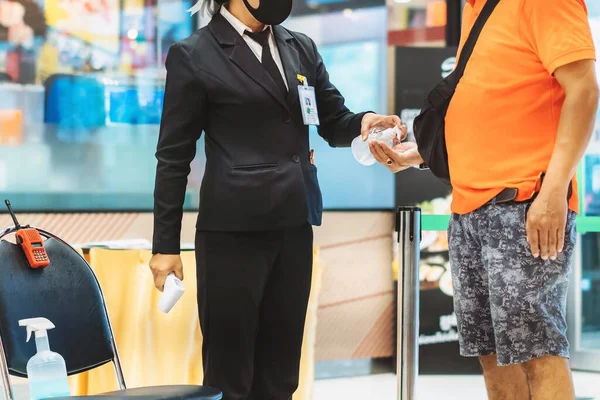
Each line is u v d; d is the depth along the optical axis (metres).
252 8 2.45
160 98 5.16
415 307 2.53
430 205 5.45
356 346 5.53
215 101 2.48
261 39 2.56
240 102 2.47
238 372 2.53
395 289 5.60
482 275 2.37
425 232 5.38
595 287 5.92
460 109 2.34
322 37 5.52
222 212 2.48
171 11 5.19
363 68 5.61
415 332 2.53
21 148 4.85
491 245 2.26
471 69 2.32
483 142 2.28
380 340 5.59
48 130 4.90
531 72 2.22
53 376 2.37
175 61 2.50
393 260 5.59
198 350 3.58
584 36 2.12
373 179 5.60
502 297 2.23
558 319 2.23
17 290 2.46
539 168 2.21
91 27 4.99
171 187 2.50
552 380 2.21
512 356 2.23
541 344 2.21
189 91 2.47
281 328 2.59
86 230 4.92
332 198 5.51
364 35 5.61
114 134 5.05
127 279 3.56
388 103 5.63
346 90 5.58
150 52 5.14
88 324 2.60
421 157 2.65
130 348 3.53
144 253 3.60
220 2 2.58
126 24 5.08
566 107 2.12
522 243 2.21
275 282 2.57
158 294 3.58
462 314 2.43
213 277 2.51
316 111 2.62
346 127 2.79
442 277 5.38
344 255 5.49
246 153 2.49
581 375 5.38
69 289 2.59
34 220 4.80
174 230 2.52
